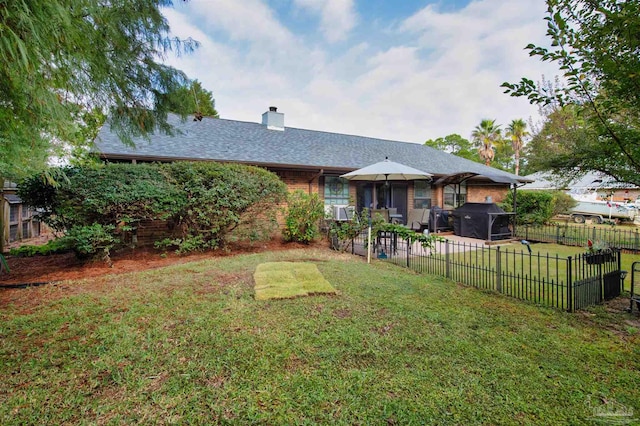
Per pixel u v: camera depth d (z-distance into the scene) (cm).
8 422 195
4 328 326
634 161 234
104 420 198
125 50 399
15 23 194
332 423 197
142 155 812
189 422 197
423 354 279
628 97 206
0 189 675
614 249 475
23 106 262
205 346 289
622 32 181
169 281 500
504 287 499
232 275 537
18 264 647
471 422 198
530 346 296
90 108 421
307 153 1152
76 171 591
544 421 199
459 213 1154
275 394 223
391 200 1301
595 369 258
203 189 697
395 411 207
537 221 1308
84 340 301
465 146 3856
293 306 391
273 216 838
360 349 287
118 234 701
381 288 474
